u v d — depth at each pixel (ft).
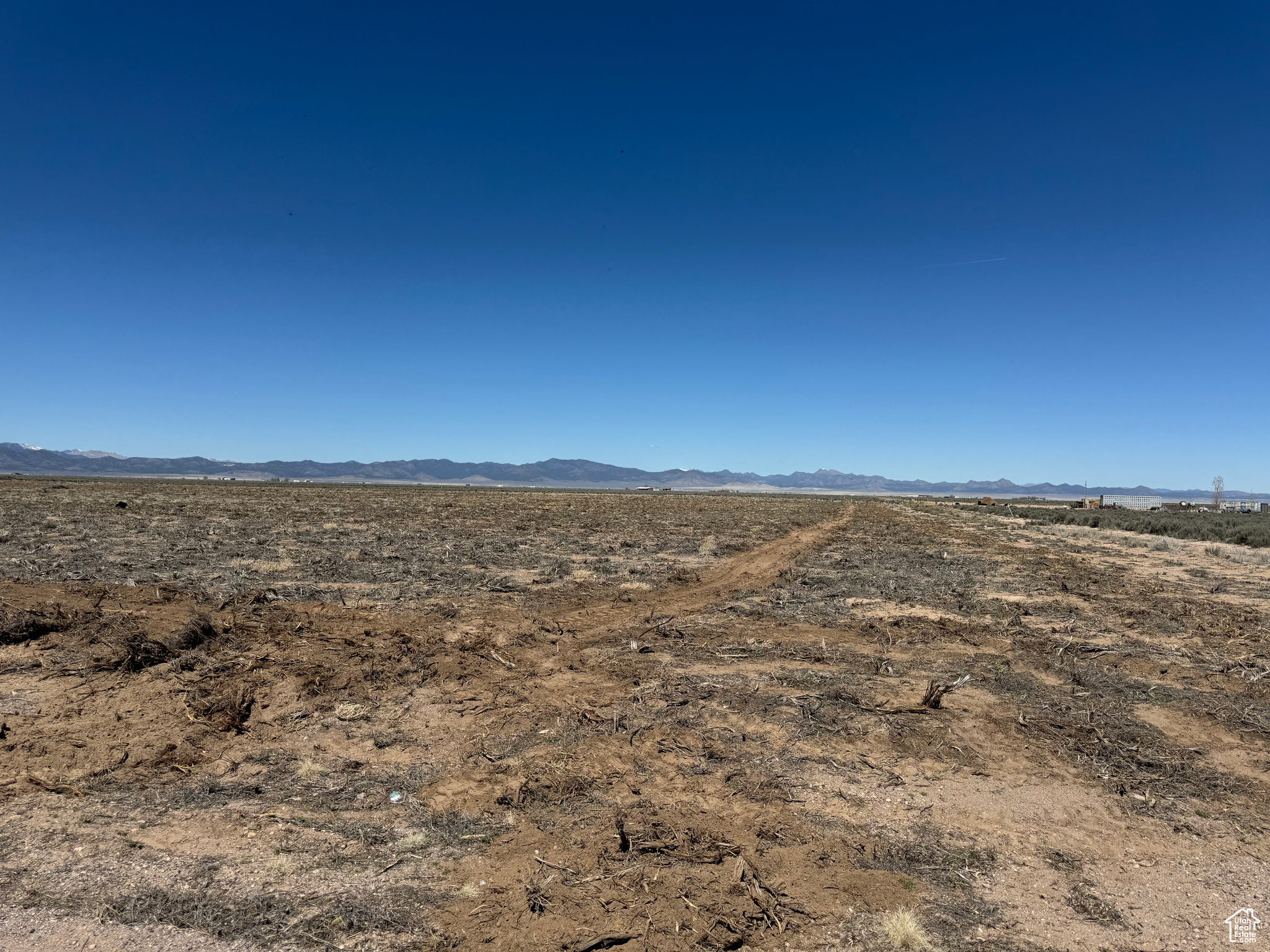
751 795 21.16
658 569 68.95
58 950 13.62
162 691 28.58
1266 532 123.24
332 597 47.75
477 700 29.25
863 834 19.08
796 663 35.45
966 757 24.17
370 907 15.29
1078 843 18.97
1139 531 151.43
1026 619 47.01
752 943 14.56
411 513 141.38
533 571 64.44
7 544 69.26
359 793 21.11
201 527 94.32
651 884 16.44
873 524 152.46
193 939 14.10
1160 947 14.64
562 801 20.70
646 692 30.42
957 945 14.56
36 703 27.04
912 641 40.32
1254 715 28.63
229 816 19.36
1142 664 35.83
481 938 14.47
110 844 17.70
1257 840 19.26
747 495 485.15
